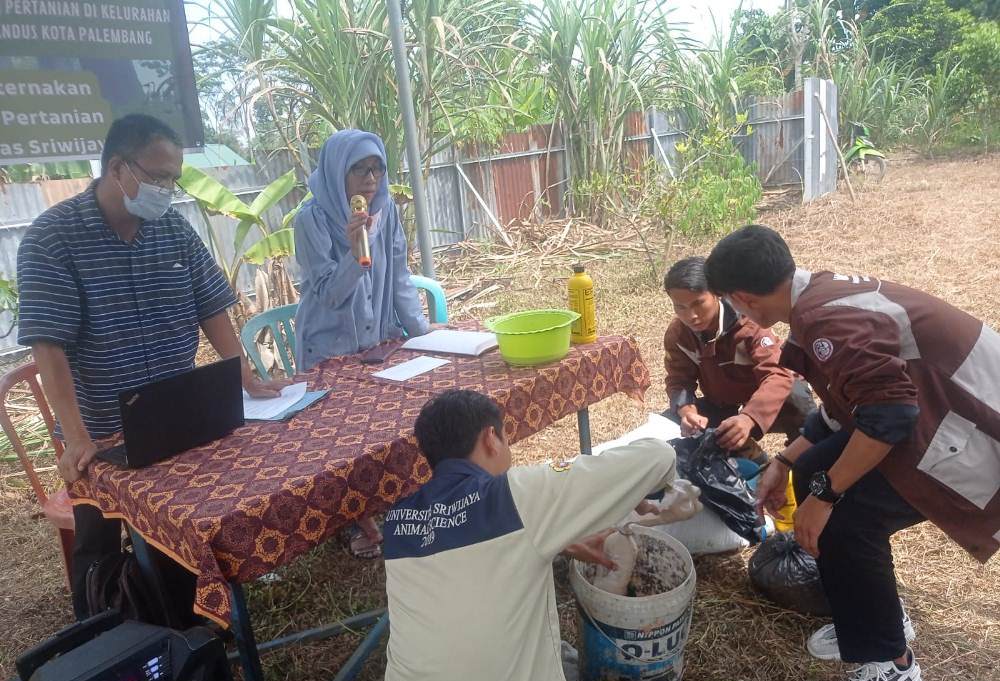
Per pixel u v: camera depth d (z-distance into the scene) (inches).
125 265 90.7
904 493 73.3
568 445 156.1
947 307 72.2
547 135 400.2
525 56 354.9
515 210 390.9
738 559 111.7
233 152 284.2
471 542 61.2
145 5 157.4
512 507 61.9
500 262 331.3
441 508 63.2
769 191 447.5
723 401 119.4
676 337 117.9
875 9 871.7
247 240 286.4
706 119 416.8
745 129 448.8
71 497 86.4
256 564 68.9
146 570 84.5
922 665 88.0
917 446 71.6
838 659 89.6
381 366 110.7
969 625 93.8
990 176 442.0
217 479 74.3
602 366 107.4
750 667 90.4
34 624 113.2
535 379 96.9
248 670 72.1
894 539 113.6
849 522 76.2
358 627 101.8
